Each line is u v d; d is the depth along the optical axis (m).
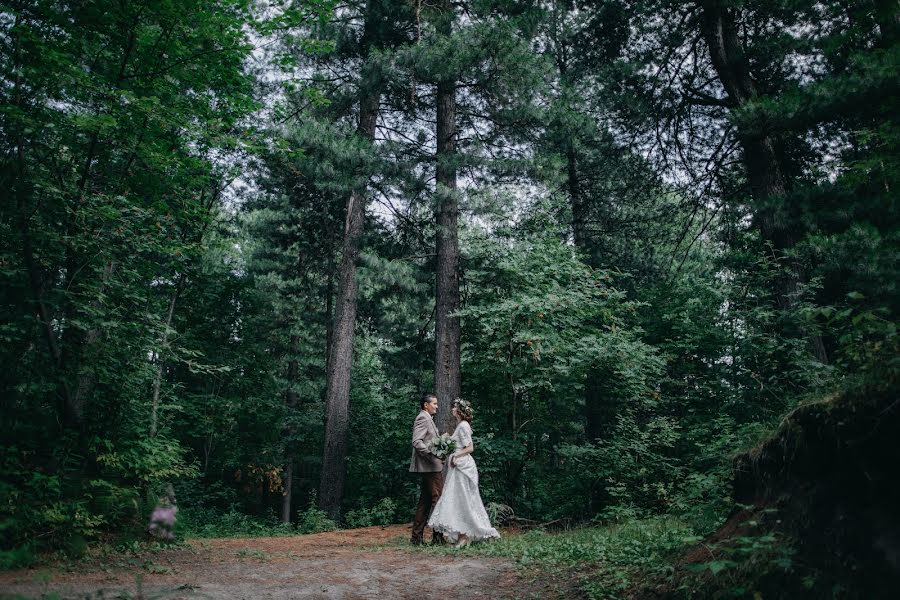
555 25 14.16
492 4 11.82
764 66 12.07
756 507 3.92
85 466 6.55
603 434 14.33
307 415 20.67
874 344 3.41
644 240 16.28
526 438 11.52
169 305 11.93
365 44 13.62
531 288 11.74
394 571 5.86
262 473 20.58
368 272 13.26
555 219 14.98
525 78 11.35
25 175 6.29
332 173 11.70
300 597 4.69
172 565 5.67
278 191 18.48
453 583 5.32
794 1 10.05
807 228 9.28
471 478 7.81
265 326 19.75
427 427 8.23
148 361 7.75
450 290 12.12
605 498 11.42
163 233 7.61
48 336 6.36
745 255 12.04
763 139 10.27
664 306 14.09
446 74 11.11
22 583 4.36
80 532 5.73
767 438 4.05
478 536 7.55
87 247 6.50
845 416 3.16
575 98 12.01
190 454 17.28
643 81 12.48
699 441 10.76
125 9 6.70
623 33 13.38
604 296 13.25
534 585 5.04
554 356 11.38
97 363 6.68
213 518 12.98
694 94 12.71
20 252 6.51
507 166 11.64
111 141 6.95
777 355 9.52
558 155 12.14
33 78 6.12
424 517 8.00
